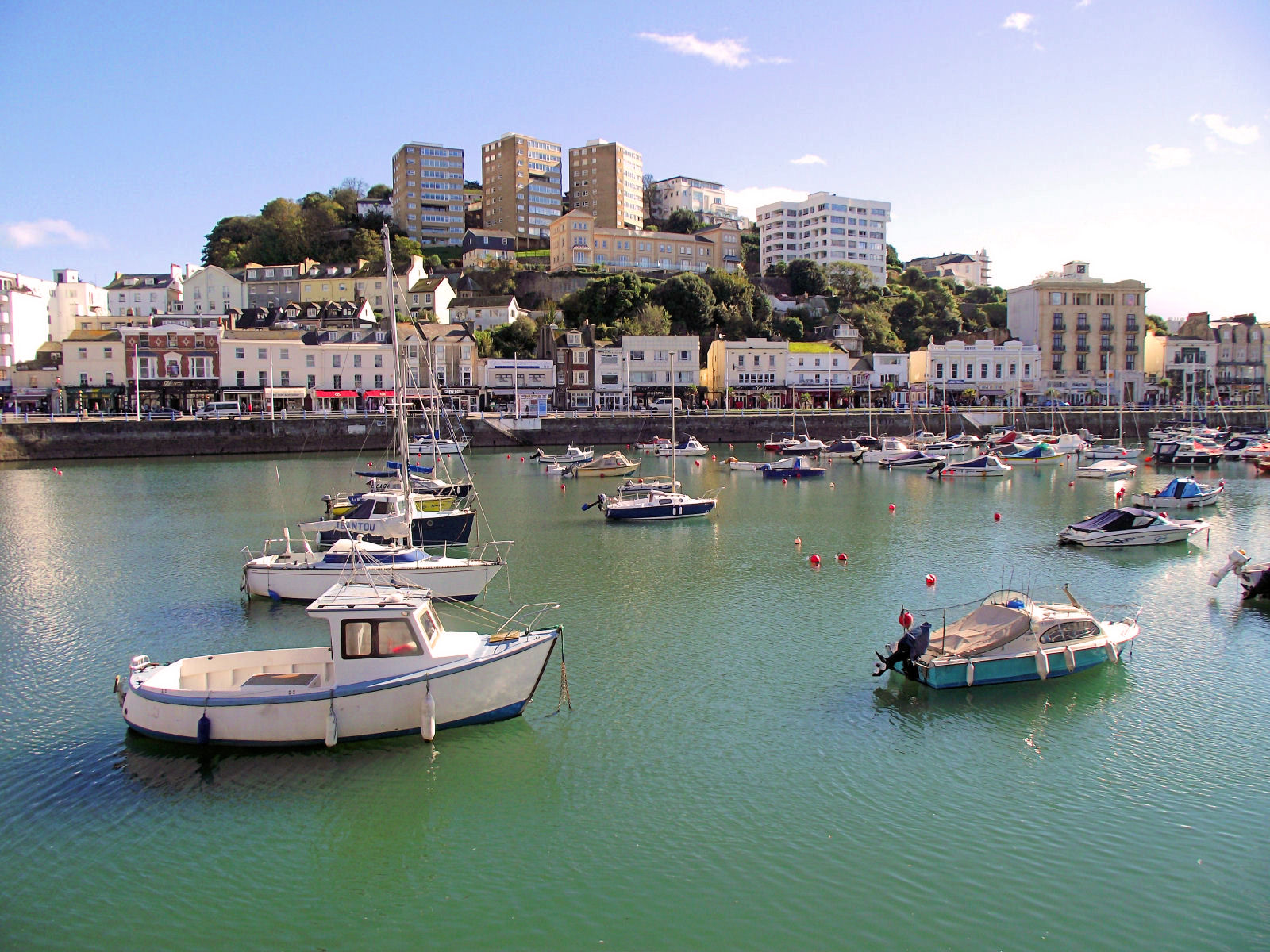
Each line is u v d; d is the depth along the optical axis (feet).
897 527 156.76
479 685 64.95
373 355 360.89
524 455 306.76
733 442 359.25
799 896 47.85
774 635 90.43
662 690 75.10
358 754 61.93
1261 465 250.16
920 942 44.37
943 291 542.98
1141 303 469.57
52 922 46.19
